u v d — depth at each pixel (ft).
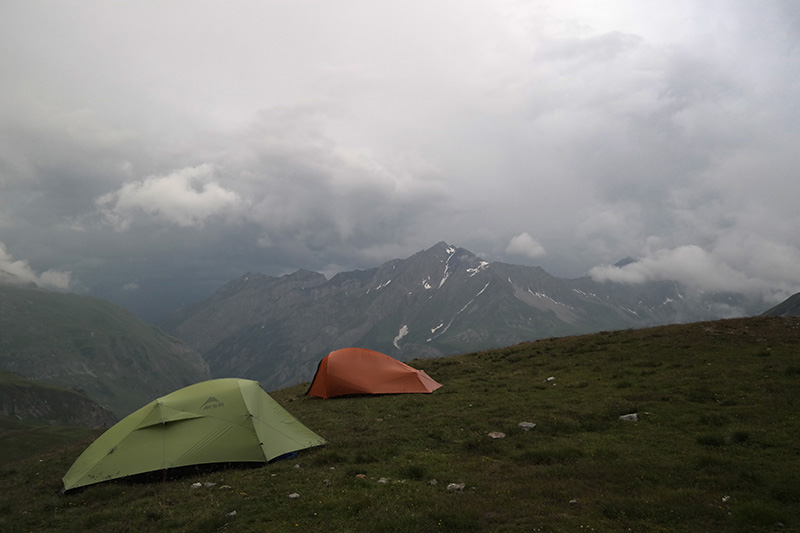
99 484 55.42
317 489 45.80
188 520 40.63
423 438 63.77
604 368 102.94
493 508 37.58
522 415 71.00
